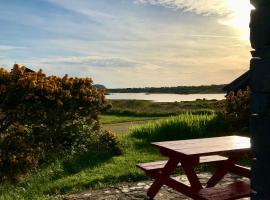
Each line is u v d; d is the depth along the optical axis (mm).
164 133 15430
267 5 3082
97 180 8180
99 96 14148
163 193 6992
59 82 13266
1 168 9609
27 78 11766
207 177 8266
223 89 21781
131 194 7043
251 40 3285
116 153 11711
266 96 3143
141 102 56219
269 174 3115
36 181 8547
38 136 12102
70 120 13148
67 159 10641
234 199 5234
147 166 6707
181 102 56656
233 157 6680
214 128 16203
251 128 3311
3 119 11547
